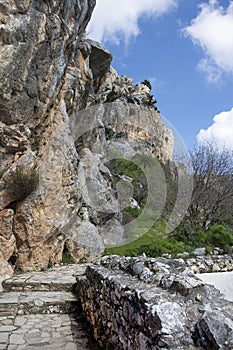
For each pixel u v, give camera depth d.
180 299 2.05
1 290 5.11
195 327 1.77
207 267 6.49
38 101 6.34
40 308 4.49
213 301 2.00
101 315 3.32
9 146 6.07
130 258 3.62
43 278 5.65
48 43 6.18
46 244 7.08
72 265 7.53
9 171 6.18
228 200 12.39
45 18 5.97
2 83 5.52
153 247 8.43
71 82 8.87
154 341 1.83
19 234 6.54
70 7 6.88
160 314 1.82
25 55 5.73
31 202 6.60
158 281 2.48
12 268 6.27
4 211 6.25
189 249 8.59
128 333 2.39
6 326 3.89
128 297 2.42
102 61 12.17
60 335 3.63
